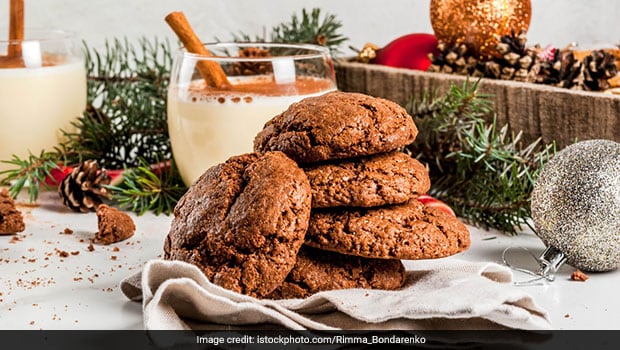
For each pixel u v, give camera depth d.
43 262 0.61
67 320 0.53
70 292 0.57
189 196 0.56
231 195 0.54
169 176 0.71
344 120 0.55
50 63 0.73
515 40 0.70
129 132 0.76
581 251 0.57
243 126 0.66
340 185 0.55
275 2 0.97
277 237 0.53
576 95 0.66
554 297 0.56
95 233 0.65
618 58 0.73
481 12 0.73
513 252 0.62
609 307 0.55
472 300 0.50
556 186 0.57
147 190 0.69
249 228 0.53
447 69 0.73
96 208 0.69
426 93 0.70
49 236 0.65
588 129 0.66
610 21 0.98
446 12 0.74
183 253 0.54
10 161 0.70
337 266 0.55
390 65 0.77
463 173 0.68
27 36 0.77
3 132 0.73
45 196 0.73
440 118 0.69
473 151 0.67
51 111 0.73
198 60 0.66
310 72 0.67
